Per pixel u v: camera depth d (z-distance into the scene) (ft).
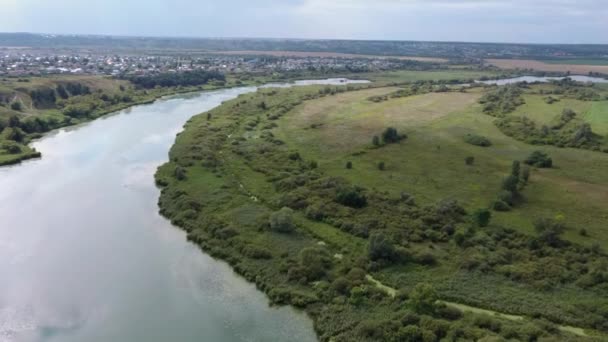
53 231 244.83
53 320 173.88
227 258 217.36
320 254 208.85
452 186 297.74
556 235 220.02
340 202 264.11
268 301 186.50
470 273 194.90
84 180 322.96
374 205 261.24
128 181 322.34
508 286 185.47
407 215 248.93
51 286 195.11
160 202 280.51
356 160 354.74
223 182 308.60
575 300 175.01
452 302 176.96
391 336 155.12
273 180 311.06
